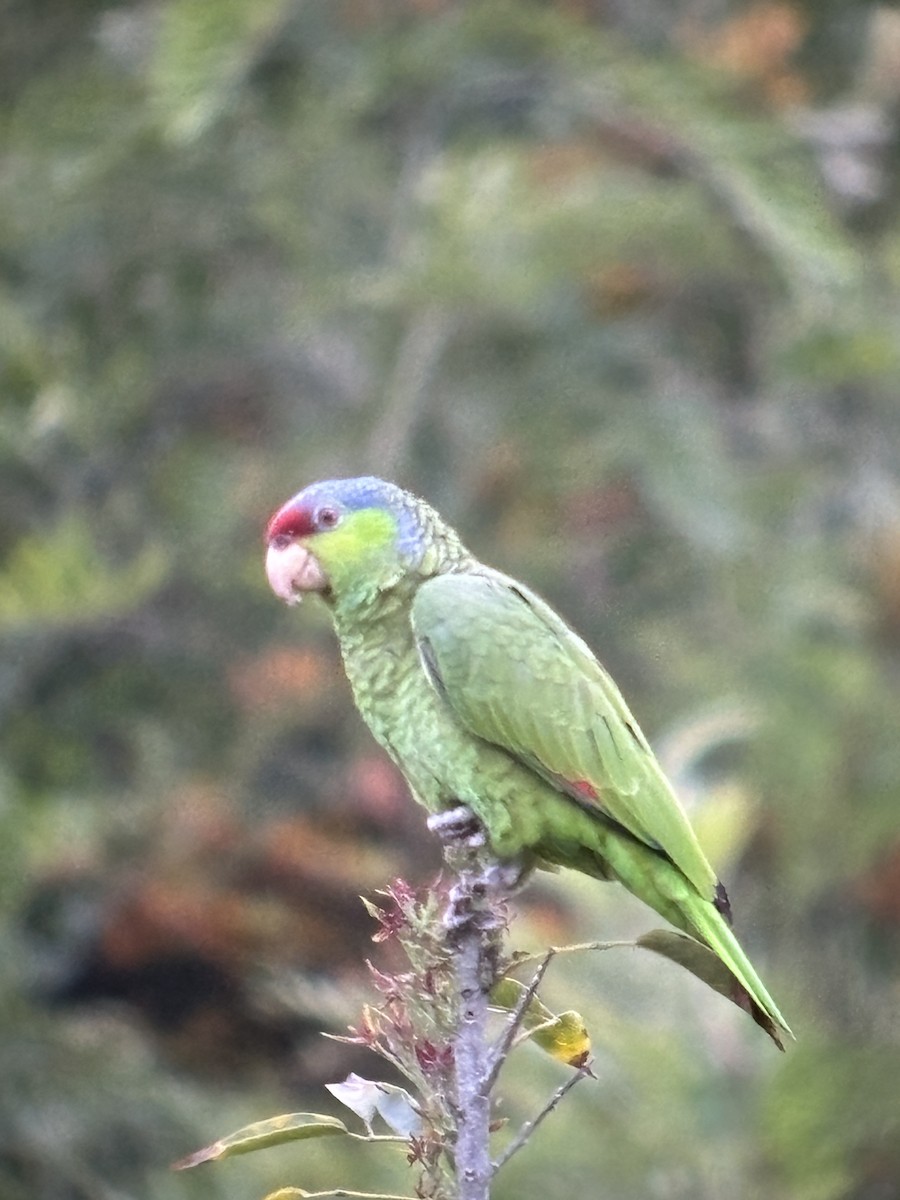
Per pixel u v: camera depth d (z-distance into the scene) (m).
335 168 11.78
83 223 11.65
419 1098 4.55
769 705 10.66
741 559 11.77
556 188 10.93
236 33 10.16
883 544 11.22
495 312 11.30
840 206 12.49
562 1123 7.80
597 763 6.34
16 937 11.64
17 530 12.38
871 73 12.16
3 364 11.02
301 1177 10.62
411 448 11.81
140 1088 11.34
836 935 10.16
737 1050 7.93
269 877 12.21
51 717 12.40
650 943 5.12
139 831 12.05
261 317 12.20
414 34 10.93
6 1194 10.75
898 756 10.24
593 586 12.59
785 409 12.76
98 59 12.50
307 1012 9.67
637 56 10.81
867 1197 8.05
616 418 11.73
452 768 6.59
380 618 6.82
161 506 12.48
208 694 12.64
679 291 12.40
